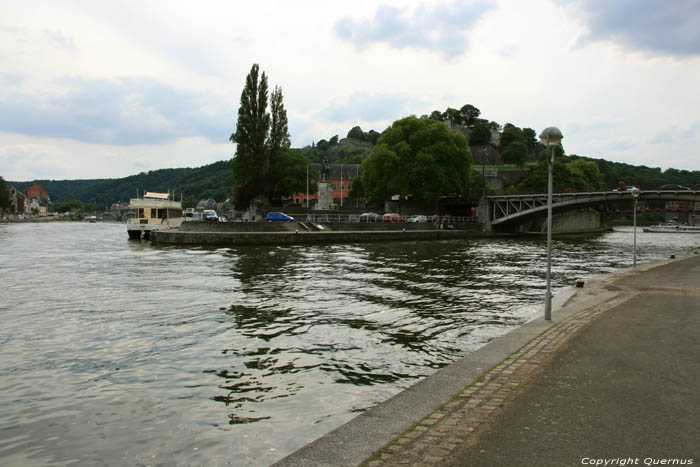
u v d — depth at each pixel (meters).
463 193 97.62
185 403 9.48
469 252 48.25
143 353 12.93
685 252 50.12
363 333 15.14
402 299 21.14
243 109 80.50
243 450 7.52
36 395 9.93
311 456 5.39
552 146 13.41
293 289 23.62
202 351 13.10
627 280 23.27
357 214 88.56
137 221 66.12
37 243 58.66
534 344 10.12
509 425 5.92
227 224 59.00
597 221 120.69
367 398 9.69
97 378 10.96
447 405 6.70
